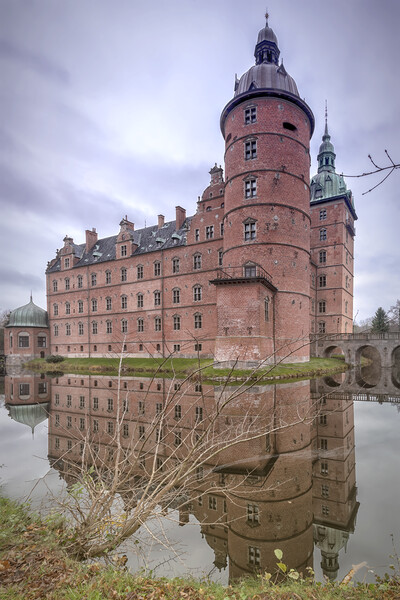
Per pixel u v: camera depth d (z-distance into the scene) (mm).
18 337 57156
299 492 8695
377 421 16016
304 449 11953
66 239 58781
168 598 4293
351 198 56594
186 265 43688
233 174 35688
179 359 40375
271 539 6730
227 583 5383
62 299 58406
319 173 58875
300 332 35094
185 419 15734
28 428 15516
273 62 40969
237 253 34688
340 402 19953
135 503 6727
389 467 10297
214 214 41750
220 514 7738
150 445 12406
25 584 4430
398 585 4742
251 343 29391
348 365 42219
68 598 4066
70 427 15453
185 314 43281
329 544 6469
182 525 7332
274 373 28453
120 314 50219
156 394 23062
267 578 5082
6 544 5535
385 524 7188
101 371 41844
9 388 29422
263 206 33906
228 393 21375
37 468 10383
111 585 4473
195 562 5996
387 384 28531
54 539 5754
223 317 30766
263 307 30469
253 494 8625
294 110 35688
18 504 7488
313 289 52469
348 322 56531
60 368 47812
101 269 53344
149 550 6082
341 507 7918
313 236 54719
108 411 18469
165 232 49719
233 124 36281
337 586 4852
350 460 10891
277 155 34375
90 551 5727
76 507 6145
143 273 48062
